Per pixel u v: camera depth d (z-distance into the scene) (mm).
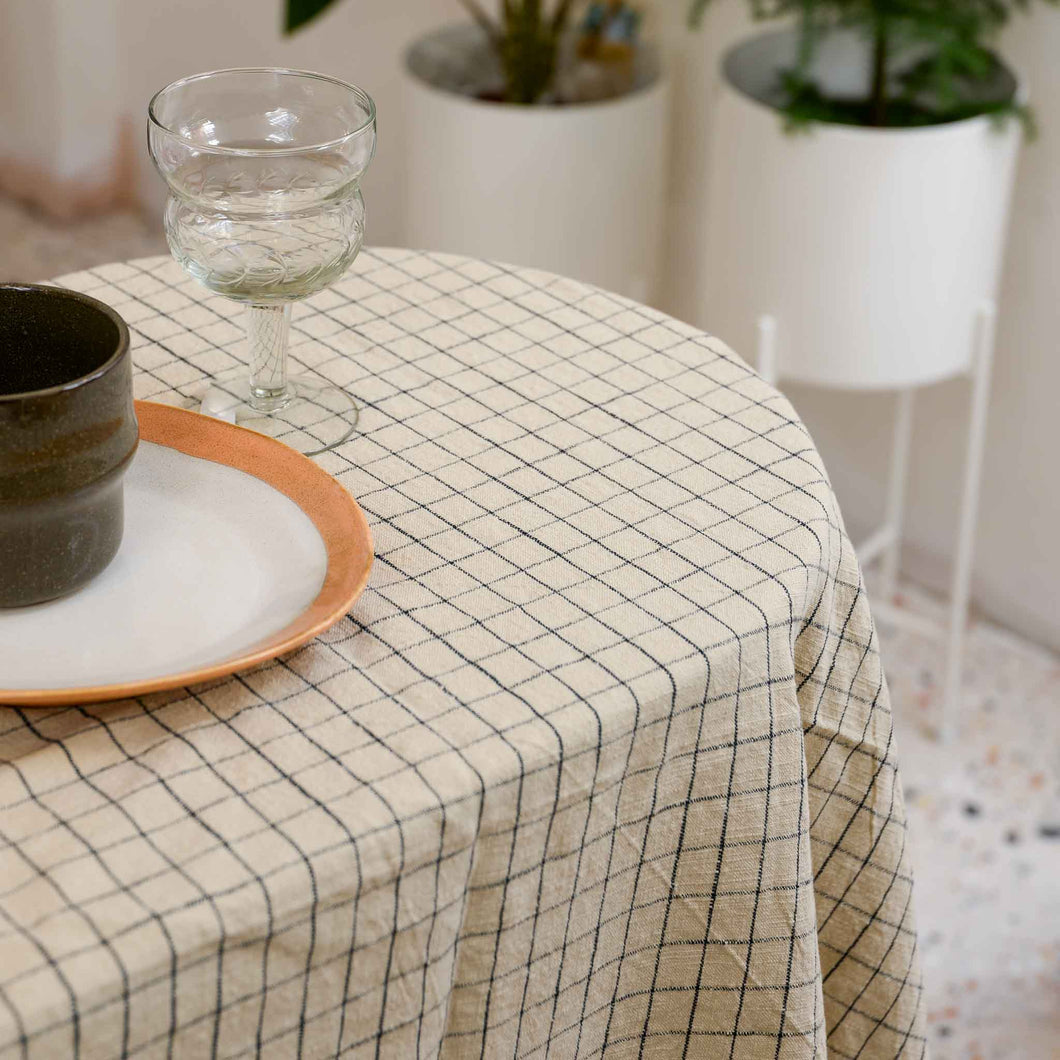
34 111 2721
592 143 1749
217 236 750
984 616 1966
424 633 674
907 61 1619
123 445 667
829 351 1552
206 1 2555
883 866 834
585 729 624
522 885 646
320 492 747
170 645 657
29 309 687
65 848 558
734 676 678
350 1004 600
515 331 941
